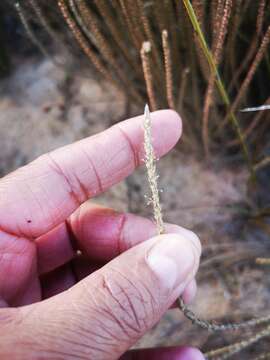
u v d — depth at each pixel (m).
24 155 0.19
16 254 0.12
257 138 0.16
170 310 0.16
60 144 0.19
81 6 0.13
